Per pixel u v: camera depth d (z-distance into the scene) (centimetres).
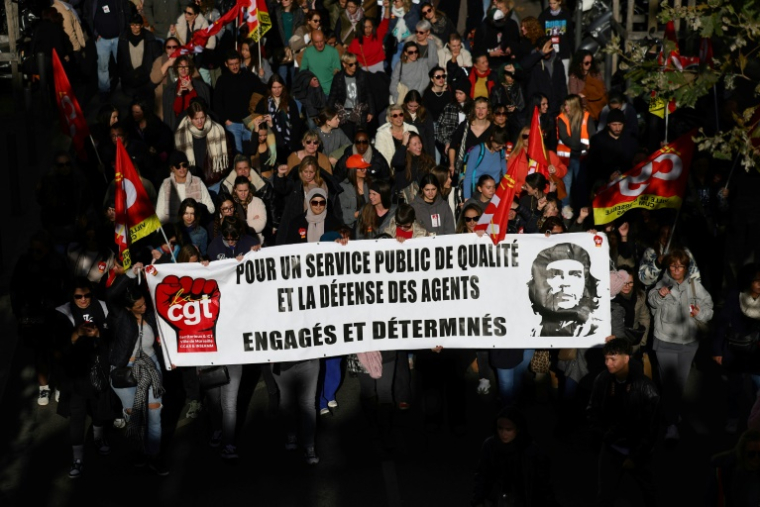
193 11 2094
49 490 1241
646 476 1116
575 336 1291
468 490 1227
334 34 2102
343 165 1633
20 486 1251
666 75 1169
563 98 1992
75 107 1411
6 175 1984
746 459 1004
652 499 1120
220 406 1301
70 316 1232
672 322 1279
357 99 1900
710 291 1597
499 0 2119
